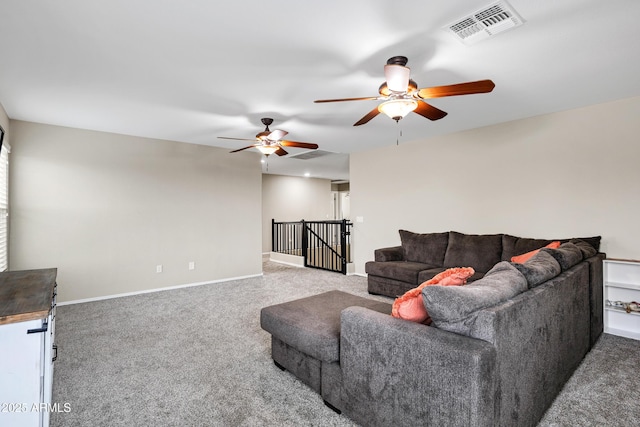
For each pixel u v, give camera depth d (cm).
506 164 394
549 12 180
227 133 443
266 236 882
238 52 223
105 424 173
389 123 399
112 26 192
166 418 178
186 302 408
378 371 153
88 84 275
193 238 506
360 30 197
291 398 197
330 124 400
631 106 311
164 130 425
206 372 229
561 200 352
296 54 226
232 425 172
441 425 128
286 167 774
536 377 164
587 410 183
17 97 303
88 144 418
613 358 250
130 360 248
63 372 229
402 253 461
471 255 384
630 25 192
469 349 123
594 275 272
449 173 448
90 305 396
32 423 131
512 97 311
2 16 180
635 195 308
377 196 545
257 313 363
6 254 357
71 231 405
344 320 171
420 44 213
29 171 380
